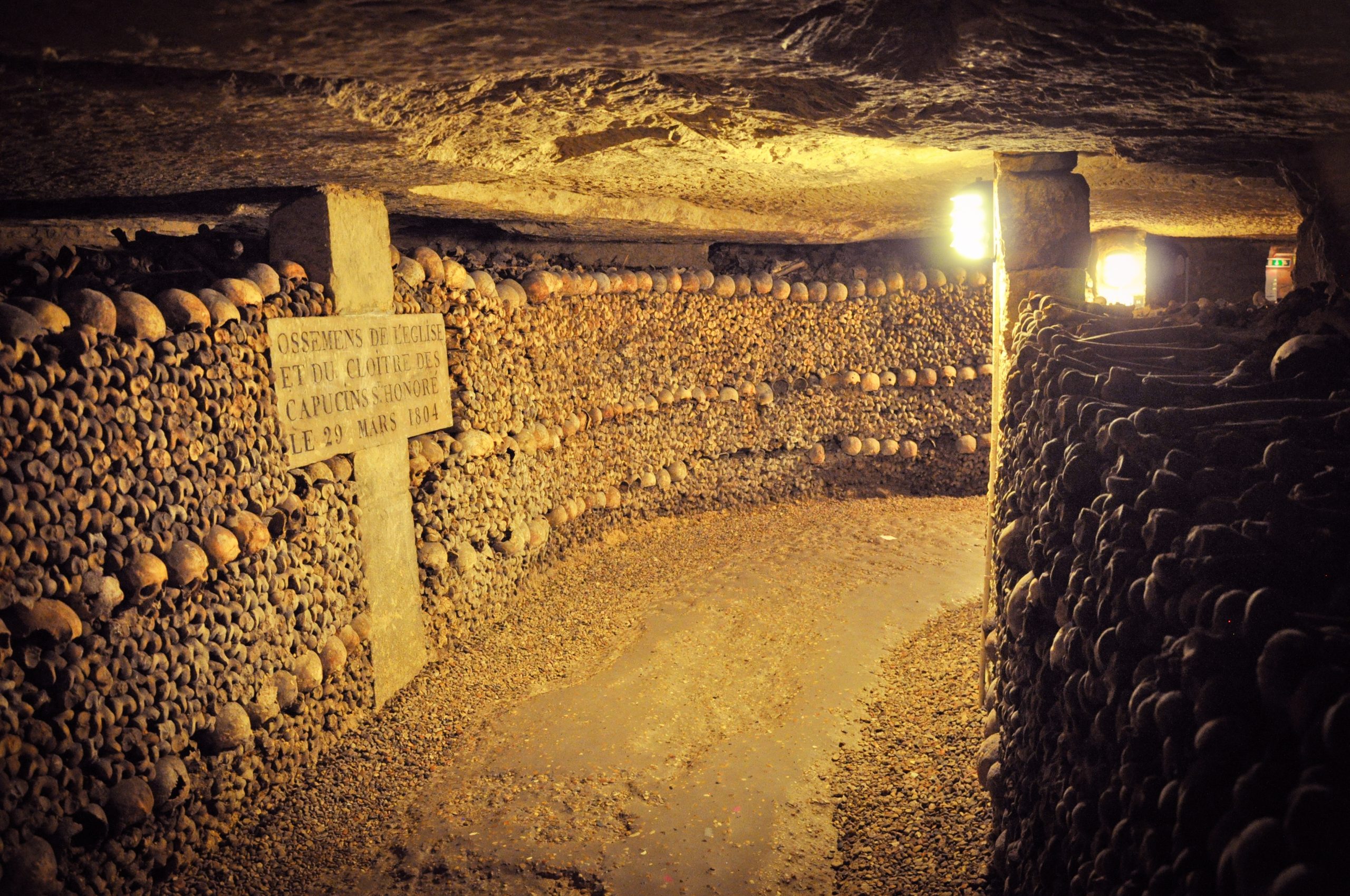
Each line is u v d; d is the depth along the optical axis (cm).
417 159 355
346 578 436
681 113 315
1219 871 107
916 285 957
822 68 223
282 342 387
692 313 858
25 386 262
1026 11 173
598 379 759
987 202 444
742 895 317
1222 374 206
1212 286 959
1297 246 308
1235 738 117
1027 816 238
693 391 864
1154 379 196
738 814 366
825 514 885
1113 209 630
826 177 493
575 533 742
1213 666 124
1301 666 108
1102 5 163
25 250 315
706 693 480
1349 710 98
